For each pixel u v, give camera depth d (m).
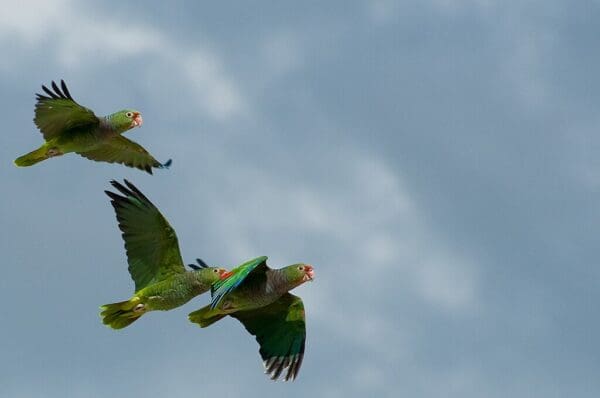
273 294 24.28
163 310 23.88
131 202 23.73
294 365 24.84
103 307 23.48
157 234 23.70
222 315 24.62
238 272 22.08
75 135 27.81
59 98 27.11
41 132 27.62
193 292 23.75
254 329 25.12
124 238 23.80
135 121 28.38
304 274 24.33
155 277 23.78
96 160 30.06
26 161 27.73
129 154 30.22
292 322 25.03
